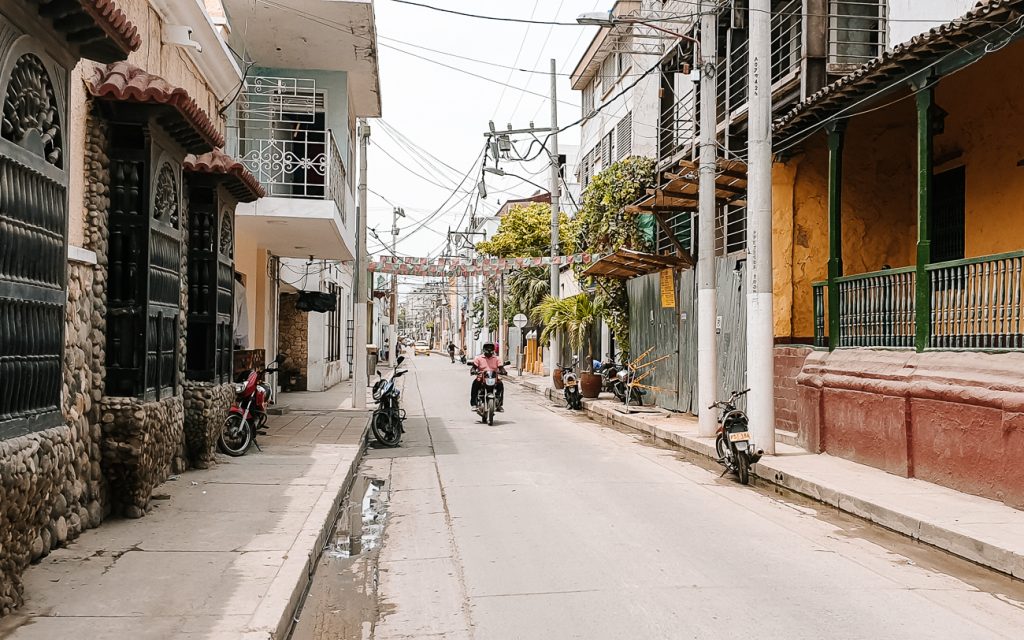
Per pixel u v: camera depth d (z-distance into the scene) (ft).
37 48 16.02
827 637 16.43
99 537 21.70
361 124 65.98
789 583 20.33
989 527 24.53
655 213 60.18
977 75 40.01
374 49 56.39
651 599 18.90
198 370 33.01
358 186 66.33
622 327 78.64
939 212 43.93
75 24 16.84
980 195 40.57
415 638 16.61
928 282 33.24
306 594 19.65
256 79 58.95
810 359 41.70
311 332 88.12
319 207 49.49
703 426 47.16
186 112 24.25
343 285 114.52
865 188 47.32
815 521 28.37
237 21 51.90
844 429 38.19
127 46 18.42
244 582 17.99
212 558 19.93
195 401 31.71
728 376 53.11
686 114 68.80
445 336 362.33
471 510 29.60
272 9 50.37
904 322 35.27
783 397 46.93
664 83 73.20
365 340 65.82
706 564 22.11
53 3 15.90
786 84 48.62
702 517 28.48
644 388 68.74
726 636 16.43
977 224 40.86
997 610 18.56
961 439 30.27
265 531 22.85
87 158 22.98
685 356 62.13
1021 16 27.76
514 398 91.97
